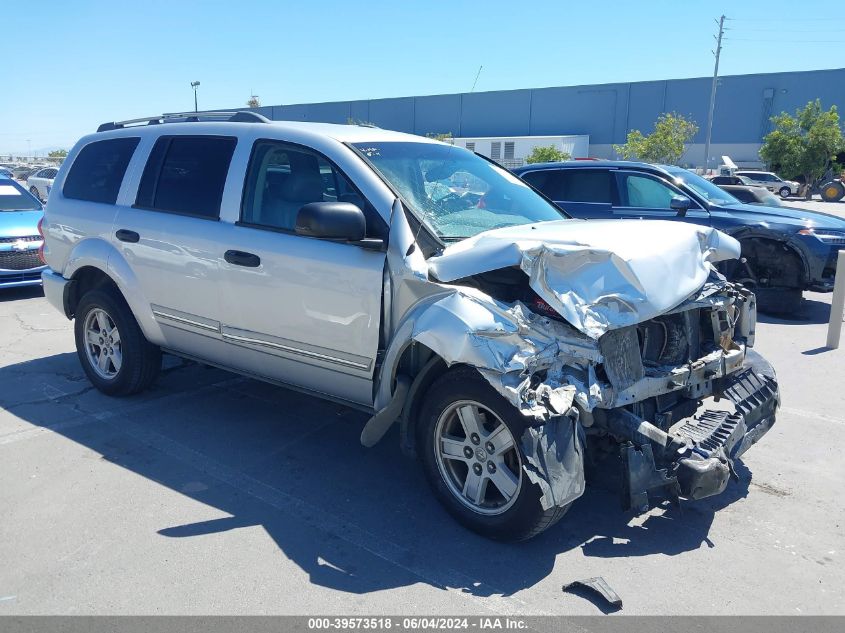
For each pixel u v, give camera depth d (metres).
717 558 3.55
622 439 3.57
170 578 3.31
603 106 57.00
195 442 4.88
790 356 7.30
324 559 3.48
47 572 3.34
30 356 6.86
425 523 3.85
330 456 4.70
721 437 3.76
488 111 60.56
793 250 8.88
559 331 3.42
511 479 3.53
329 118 66.12
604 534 3.77
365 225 3.79
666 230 3.97
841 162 46.38
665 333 3.88
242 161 4.66
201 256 4.68
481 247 3.60
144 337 5.45
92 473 4.38
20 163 55.28
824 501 4.17
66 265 5.73
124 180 5.38
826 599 3.23
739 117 53.44
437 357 3.72
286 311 4.28
